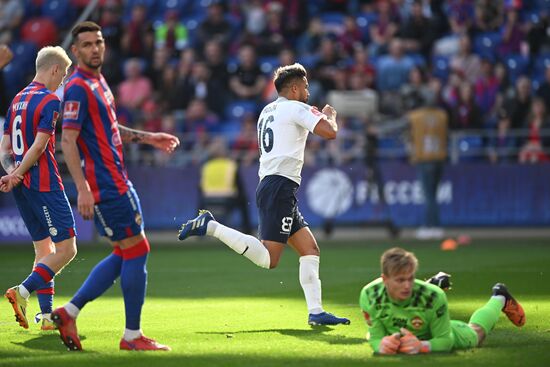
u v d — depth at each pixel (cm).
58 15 8012
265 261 2719
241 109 7019
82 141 2250
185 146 6775
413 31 7325
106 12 7500
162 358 2166
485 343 2317
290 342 2408
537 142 6378
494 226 6400
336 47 7181
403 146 6694
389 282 2088
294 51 7431
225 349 2294
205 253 5431
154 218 6625
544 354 2150
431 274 4053
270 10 7538
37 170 2703
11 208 6347
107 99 2272
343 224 6438
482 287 3553
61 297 3497
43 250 2820
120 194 2255
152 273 4362
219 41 7269
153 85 7269
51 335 2602
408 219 6462
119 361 2131
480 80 6762
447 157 6519
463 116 6538
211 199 6203
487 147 6538
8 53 2958
